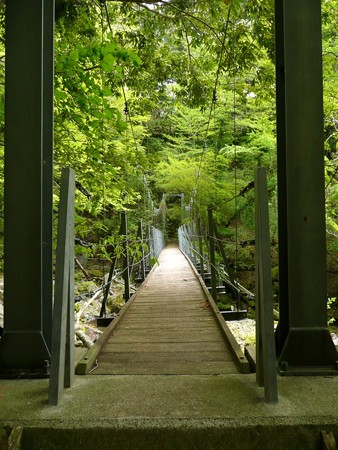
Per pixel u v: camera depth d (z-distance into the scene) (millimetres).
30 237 1496
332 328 7695
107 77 3719
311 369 1431
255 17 3848
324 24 4410
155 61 4594
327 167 5395
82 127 2404
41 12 1517
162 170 11906
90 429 1067
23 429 1076
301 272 1477
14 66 1515
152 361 1935
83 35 3514
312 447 1052
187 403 1184
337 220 6688
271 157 9438
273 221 7984
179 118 12602
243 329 4027
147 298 4277
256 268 1353
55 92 2111
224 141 11680
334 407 1136
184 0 3869
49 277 1545
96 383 1385
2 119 2088
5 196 1506
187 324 2904
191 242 9000
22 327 1488
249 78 6711
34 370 1463
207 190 11055
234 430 1059
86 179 2748
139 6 4281
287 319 1558
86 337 3631
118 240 3088
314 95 1483
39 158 1505
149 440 1060
